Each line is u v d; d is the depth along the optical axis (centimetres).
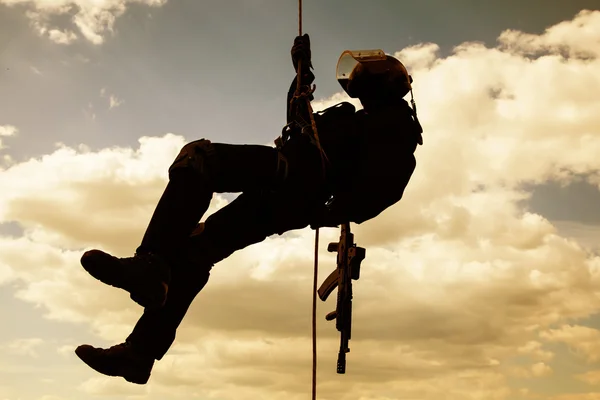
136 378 392
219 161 372
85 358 385
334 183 413
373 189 406
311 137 400
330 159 405
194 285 395
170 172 368
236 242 403
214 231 398
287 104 447
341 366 503
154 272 349
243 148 379
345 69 453
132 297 351
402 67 449
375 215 423
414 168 432
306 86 431
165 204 362
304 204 397
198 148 371
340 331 511
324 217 411
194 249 395
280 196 396
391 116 427
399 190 418
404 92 445
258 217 397
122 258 346
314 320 435
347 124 414
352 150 414
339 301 511
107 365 388
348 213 411
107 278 336
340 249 527
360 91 447
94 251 332
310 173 392
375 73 441
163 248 357
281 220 398
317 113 421
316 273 438
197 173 366
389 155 412
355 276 513
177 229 360
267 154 383
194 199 363
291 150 395
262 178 382
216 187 376
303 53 454
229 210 401
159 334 394
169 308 393
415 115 445
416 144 438
